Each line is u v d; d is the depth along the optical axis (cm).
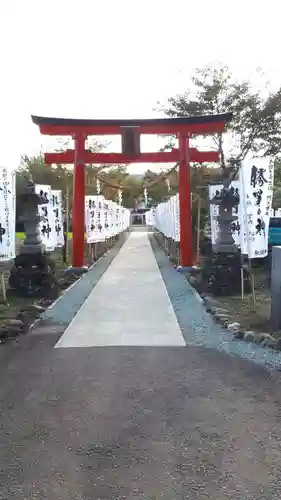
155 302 1123
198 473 367
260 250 1066
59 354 694
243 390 541
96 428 446
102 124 1700
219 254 1264
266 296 1208
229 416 471
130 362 650
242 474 366
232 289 1233
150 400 513
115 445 412
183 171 1730
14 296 1245
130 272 1755
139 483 354
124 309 1041
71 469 374
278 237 1468
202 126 1698
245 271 1252
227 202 1260
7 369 625
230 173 1374
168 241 2603
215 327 859
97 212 2170
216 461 385
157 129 1722
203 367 624
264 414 476
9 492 345
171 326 871
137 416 472
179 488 347
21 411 488
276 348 699
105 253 2691
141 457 392
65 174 2850
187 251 1734
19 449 408
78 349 720
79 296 1219
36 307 1019
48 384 566
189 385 558
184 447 409
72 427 449
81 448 408
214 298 1162
